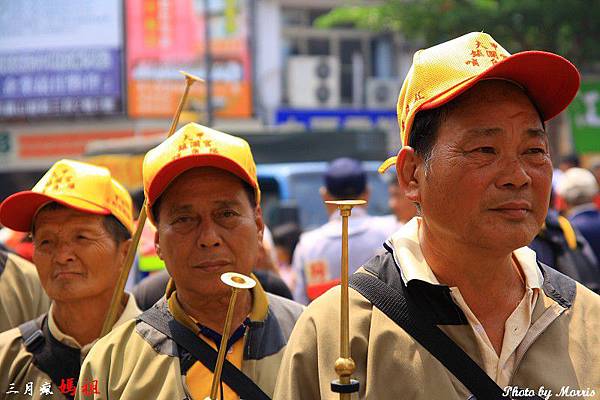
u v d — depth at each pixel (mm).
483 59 3193
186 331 3998
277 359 4121
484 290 3258
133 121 29641
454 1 22297
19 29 30625
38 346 4742
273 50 30594
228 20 29656
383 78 31859
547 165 3146
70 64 30062
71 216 4754
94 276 4758
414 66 3275
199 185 4023
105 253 4793
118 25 29531
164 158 4027
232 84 29703
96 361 3998
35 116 30531
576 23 21297
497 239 3059
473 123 3090
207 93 26984
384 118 28422
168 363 3936
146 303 5855
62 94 30172
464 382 3125
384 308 3244
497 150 3084
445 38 22328
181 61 29594
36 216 4816
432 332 3172
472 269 3215
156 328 4039
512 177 3055
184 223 4047
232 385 3941
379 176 15992
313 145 16688
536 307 3279
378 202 15664
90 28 29781
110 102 29609
